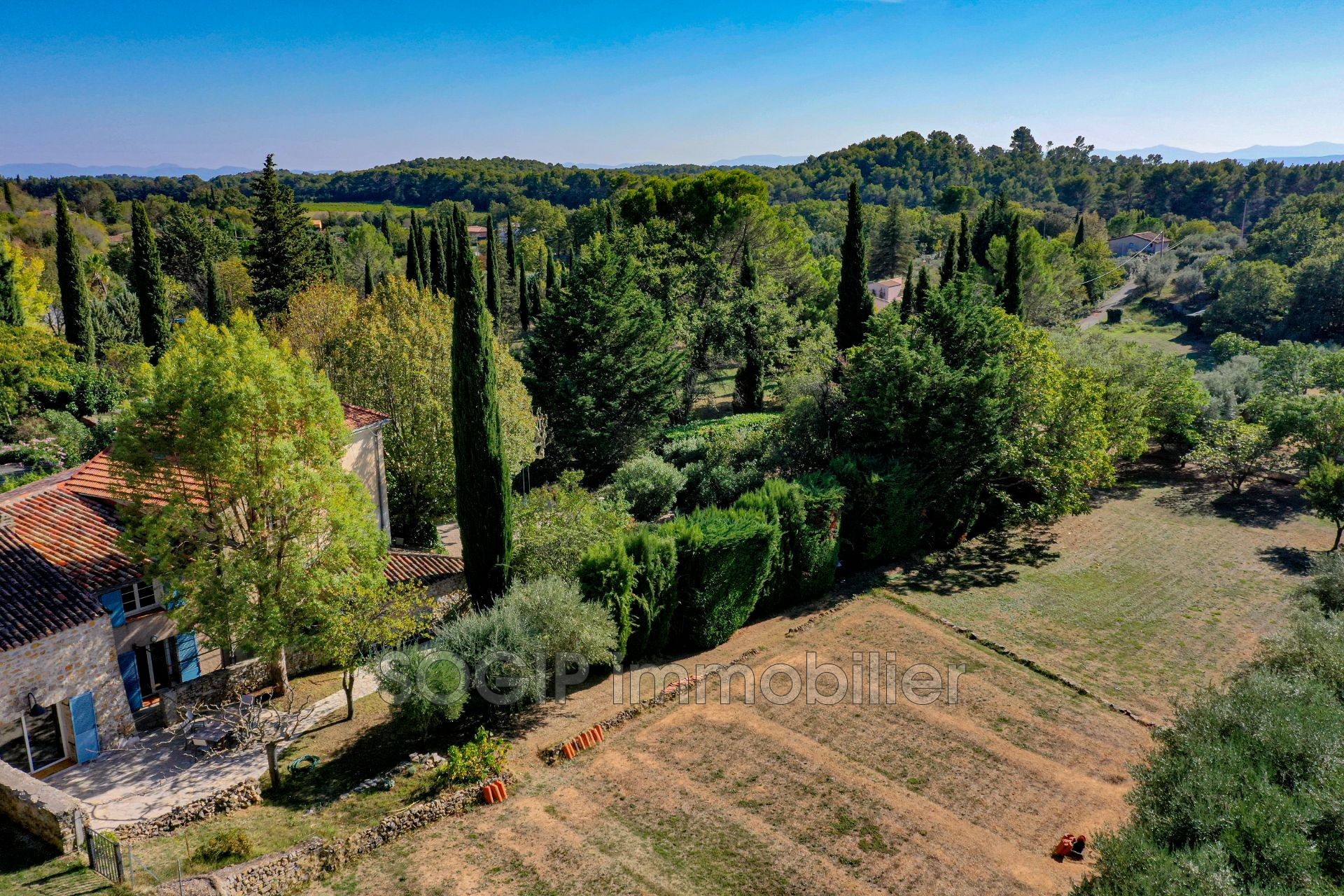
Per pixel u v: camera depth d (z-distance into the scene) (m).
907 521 36.56
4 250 58.44
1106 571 36.19
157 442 20.67
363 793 19.34
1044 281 83.94
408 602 23.48
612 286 49.81
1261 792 13.84
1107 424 45.12
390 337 38.25
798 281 73.81
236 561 20.62
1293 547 38.34
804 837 18.30
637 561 26.98
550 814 18.92
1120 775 21.14
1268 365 57.22
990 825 18.91
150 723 22.19
